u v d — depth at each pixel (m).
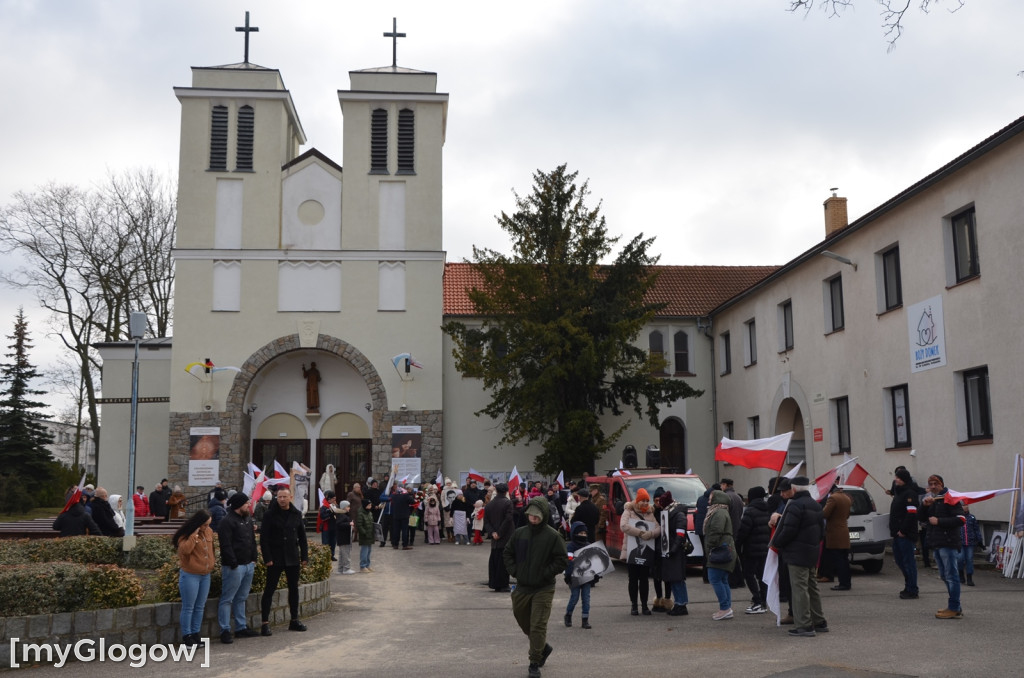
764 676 8.77
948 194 20.41
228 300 33.59
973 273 19.77
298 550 12.60
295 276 33.91
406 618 13.64
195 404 32.84
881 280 23.56
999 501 18.27
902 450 22.09
